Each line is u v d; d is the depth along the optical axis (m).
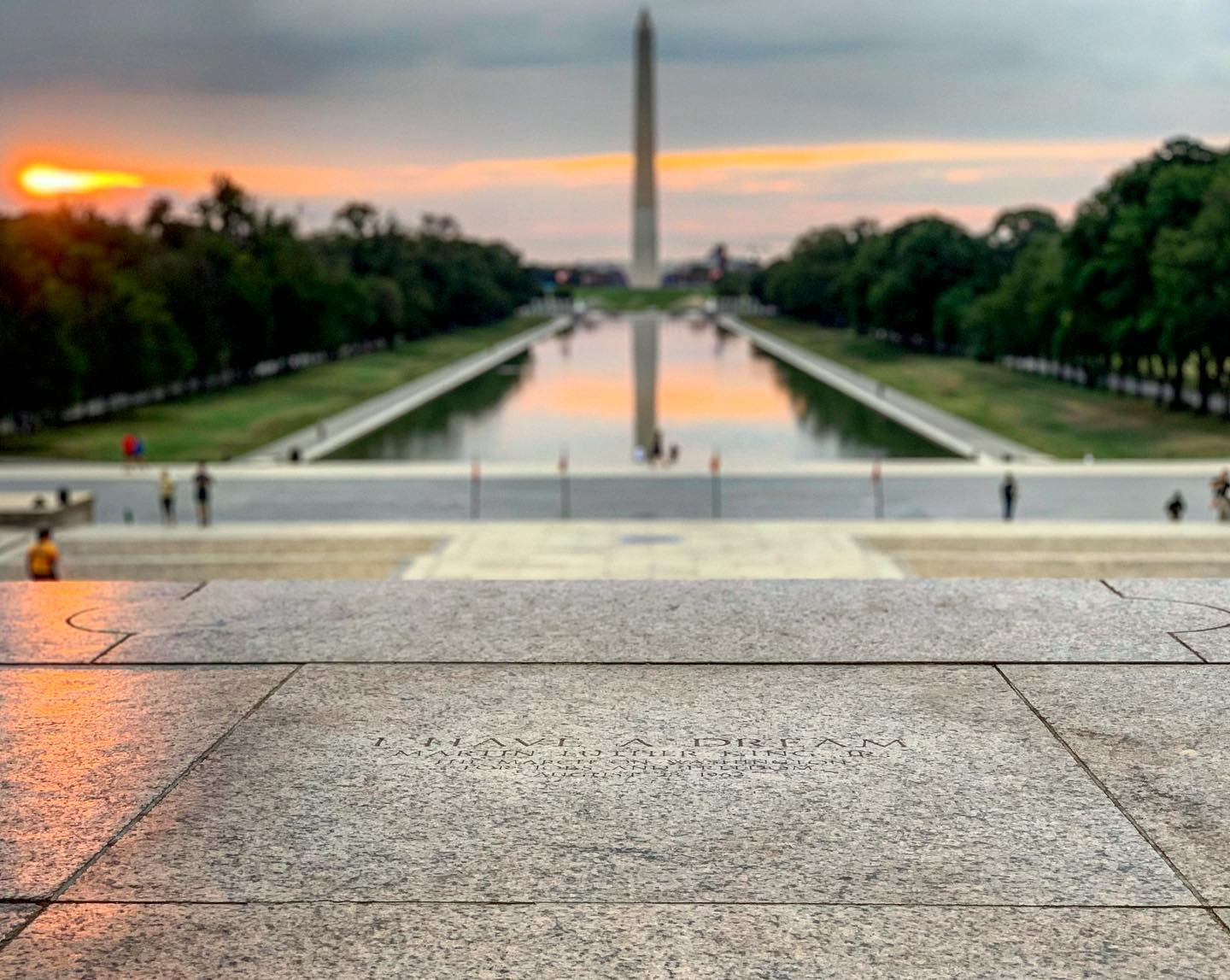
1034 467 75.06
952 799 5.59
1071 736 6.27
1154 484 67.50
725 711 6.68
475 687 7.08
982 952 4.40
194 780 5.86
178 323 133.50
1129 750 6.09
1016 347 144.25
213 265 142.25
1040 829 5.30
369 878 4.95
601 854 5.14
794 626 8.10
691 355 198.62
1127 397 117.25
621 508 61.53
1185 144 112.38
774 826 5.36
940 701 6.77
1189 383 130.75
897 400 121.56
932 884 4.87
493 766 6.01
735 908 4.71
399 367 171.25
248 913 4.70
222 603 8.81
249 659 7.59
